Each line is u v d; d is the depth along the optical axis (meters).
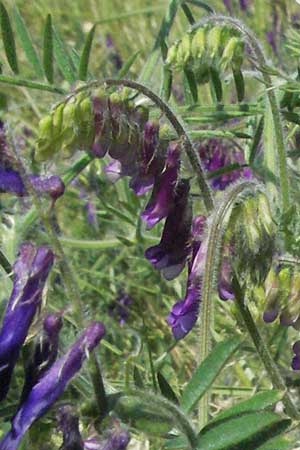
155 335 0.28
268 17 0.41
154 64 0.28
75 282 0.17
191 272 0.19
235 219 0.19
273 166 0.25
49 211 0.17
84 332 0.16
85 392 0.17
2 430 0.19
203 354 0.19
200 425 0.20
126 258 0.32
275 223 0.19
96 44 0.46
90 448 0.17
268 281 0.19
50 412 0.17
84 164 0.26
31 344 0.16
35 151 0.18
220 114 0.26
